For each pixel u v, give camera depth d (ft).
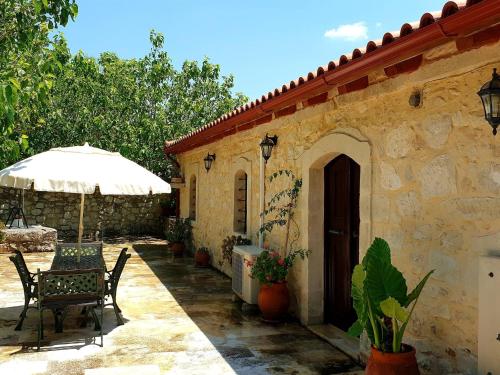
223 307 20.81
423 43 9.82
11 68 23.36
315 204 17.89
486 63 9.89
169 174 51.65
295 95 15.76
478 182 10.14
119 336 16.51
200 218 35.76
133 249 40.96
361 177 14.43
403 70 12.15
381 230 13.52
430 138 11.60
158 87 53.31
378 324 10.26
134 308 20.58
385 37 10.73
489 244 9.83
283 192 20.11
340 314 17.10
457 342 10.59
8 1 22.59
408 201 12.39
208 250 32.86
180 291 24.16
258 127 23.15
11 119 18.06
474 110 10.25
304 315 17.88
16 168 16.97
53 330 17.12
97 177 16.94
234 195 27.78
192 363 13.89
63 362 13.89
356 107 14.92
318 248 17.88
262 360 14.17
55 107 46.75
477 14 8.35
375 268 10.02
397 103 12.89
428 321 11.53
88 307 18.81
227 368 13.52
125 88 50.72
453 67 10.68
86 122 48.03
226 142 28.68
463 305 10.45
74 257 22.74
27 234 37.83
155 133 49.88
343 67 12.50
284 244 19.92
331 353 14.85
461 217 10.60
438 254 11.27
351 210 16.42
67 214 47.67
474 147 10.25
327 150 16.40
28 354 14.55
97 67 50.08
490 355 9.52
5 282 25.53
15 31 23.07
